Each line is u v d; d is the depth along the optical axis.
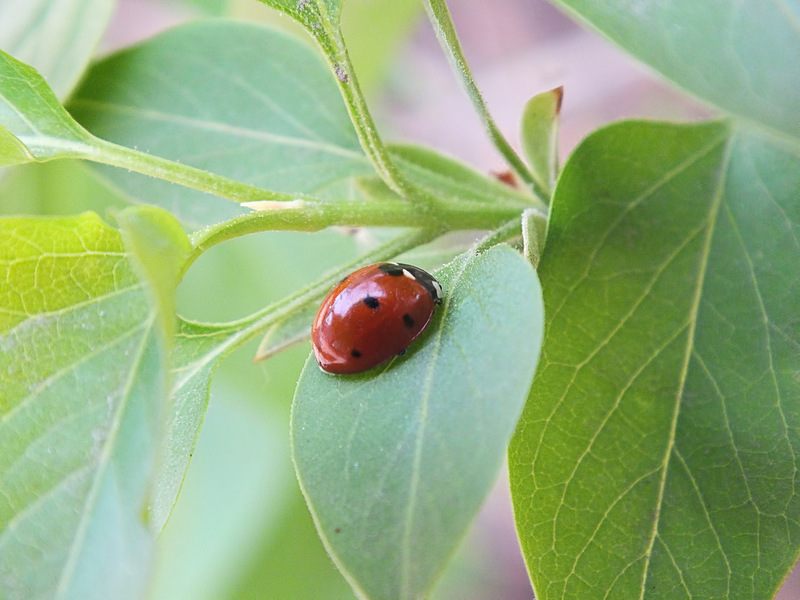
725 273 0.07
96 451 0.06
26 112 0.07
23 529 0.06
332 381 0.07
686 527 0.07
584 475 0.07
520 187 0.08
